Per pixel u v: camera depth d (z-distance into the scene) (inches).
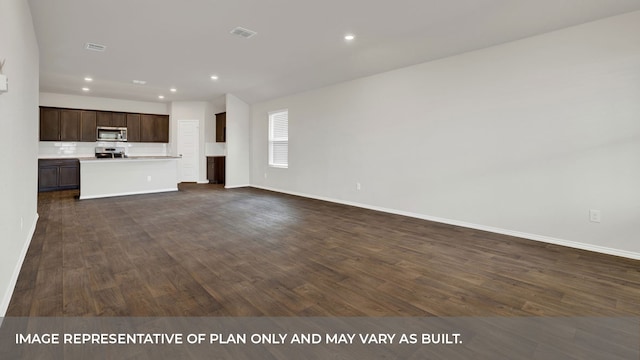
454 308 82.2
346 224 172.7
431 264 113.5
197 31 152.6
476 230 161.0
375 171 212.4
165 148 368.8
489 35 146.1
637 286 95.5
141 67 214.8
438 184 179.0
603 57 123.9
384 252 126.3
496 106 154.0
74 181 305.9
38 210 200.5
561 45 133.7
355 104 223.3
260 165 319.9
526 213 146.8
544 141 140.0
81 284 94.0
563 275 103.8
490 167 157.6
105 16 136.4
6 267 81.0
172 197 260.4
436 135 178.5
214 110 364.8
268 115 306.3
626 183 121.0
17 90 100.4
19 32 103.6
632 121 118.9
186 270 106.0
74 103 311.0
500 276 103.0
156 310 79.7
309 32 153.2
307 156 264.2
